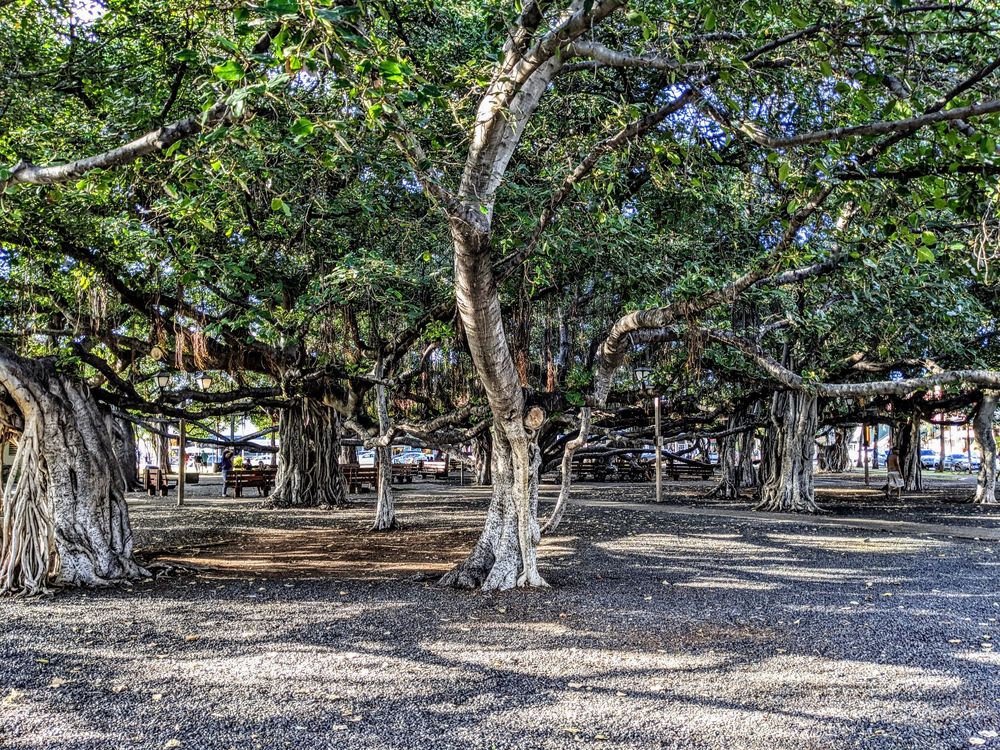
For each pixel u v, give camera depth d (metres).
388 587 9.30
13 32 10.10
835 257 7.97
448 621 7.40
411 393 17.17
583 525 16.00
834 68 6.57
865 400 23.17
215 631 7.04
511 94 6.24
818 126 8.32
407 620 7.45
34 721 4.71
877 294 12.07
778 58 7.68
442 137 8.24
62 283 11.87
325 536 14.65
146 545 13.27
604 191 10.06
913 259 8.95
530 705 4.98
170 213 8.61
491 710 4.89
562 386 11.13
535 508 9.70
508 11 8.63
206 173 7.43
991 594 8.73
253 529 15.78
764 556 11.73
